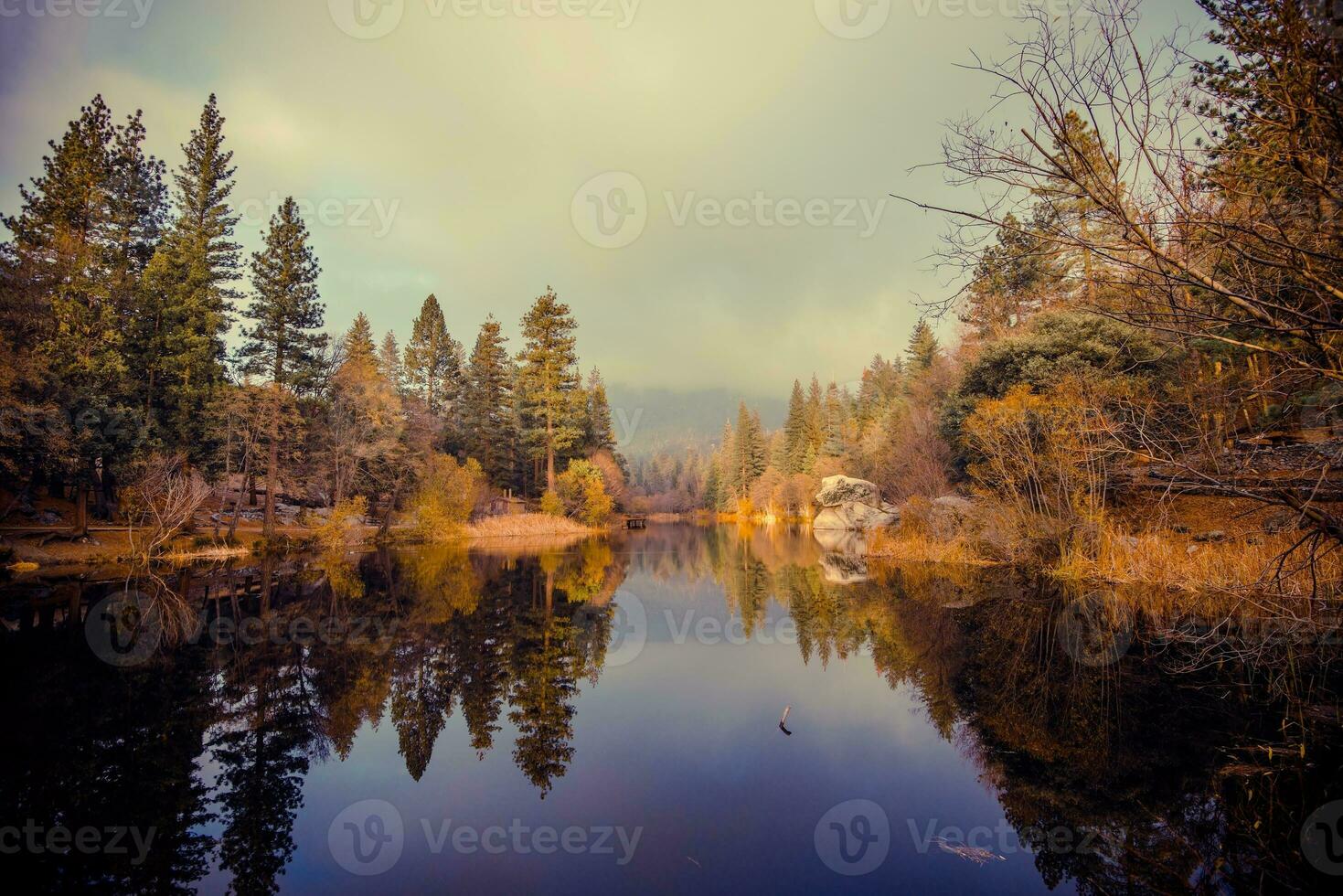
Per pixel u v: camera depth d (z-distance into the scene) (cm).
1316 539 457
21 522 1917
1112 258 365
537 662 868
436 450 3831
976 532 1766
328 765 538
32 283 1839
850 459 3666
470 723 639
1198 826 413
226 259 2503
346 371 2975
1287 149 315
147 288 2250
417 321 4500
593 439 5022
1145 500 1408
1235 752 522
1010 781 489
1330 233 330
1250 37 308
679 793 482
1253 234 325
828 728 618
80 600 1277
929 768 519
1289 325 346
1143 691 687
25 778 512
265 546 2291
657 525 6225
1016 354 1766
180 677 787
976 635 966
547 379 3803
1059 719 614
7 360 1641
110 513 2211
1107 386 1202
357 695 725
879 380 4691
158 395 2288
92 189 2131
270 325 2461
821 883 359
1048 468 1473
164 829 432
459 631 1066
